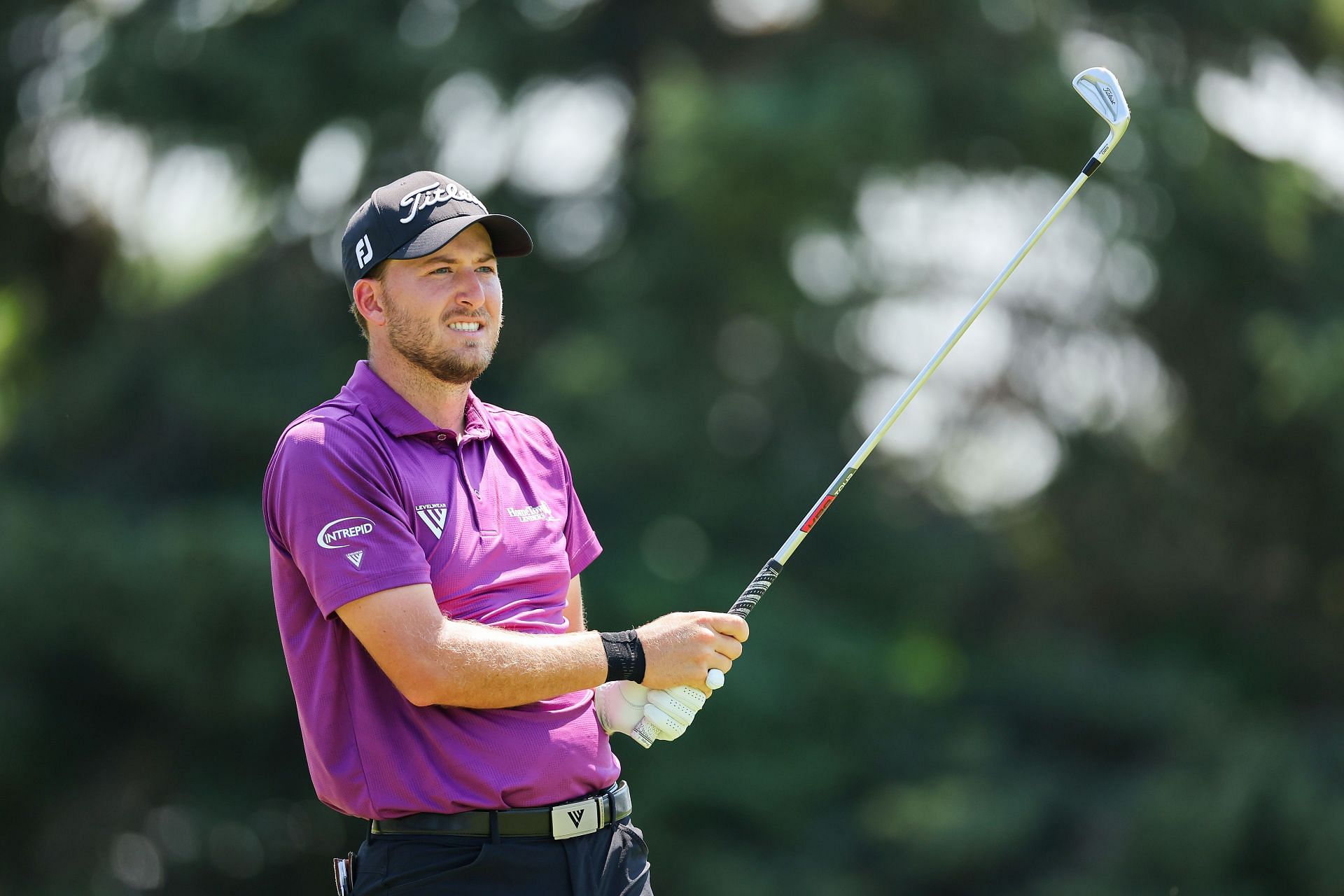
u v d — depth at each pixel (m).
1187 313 58.25
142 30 51.34
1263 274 57.00
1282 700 59.41
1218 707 55.66
